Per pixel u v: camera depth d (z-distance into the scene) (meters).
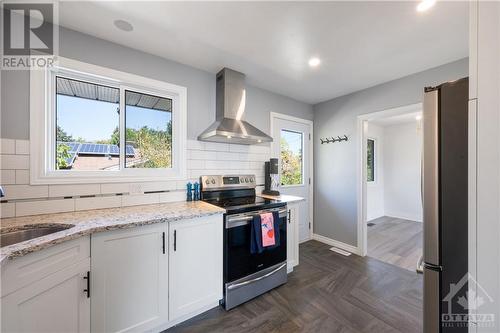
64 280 1.18
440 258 1.04
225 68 2.39
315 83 2.83
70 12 1.56
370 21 1.63
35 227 1.39
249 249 2.01
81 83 1.89
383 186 5.34
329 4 1.46
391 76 2.59
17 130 1.55
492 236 0.66
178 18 1.62
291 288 2.18
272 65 2.34
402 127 5.05
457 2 1.42
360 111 3.06
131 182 2.01
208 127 2.47
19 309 0.98
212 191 2.46
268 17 1.60
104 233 1.37
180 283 1.66
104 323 1.36
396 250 3.18
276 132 3.21
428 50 2.02
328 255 2.99
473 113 0.71
